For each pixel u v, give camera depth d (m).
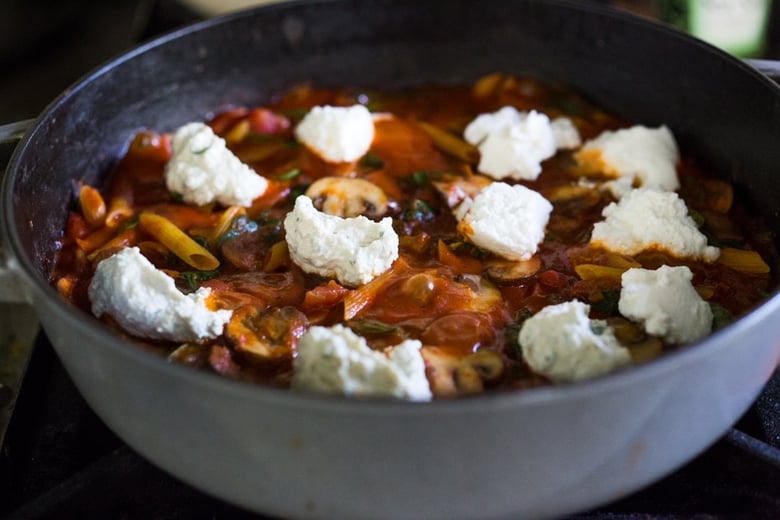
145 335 0.45
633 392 0.37
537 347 0.42
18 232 0.43
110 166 0.57
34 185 0.49
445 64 0.63
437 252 0.50
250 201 0.53
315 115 0.57
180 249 0.50
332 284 0.47
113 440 0.49
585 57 0.60
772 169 0.52
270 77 0.62
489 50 0.62
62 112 0.52
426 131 0.58
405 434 0.36
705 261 0.50
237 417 0.37
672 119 0.58
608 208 0.51
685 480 0.46
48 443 0.49
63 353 0.42
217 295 0.47
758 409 0.49
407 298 0.47
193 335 0.45
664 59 0.57
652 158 0.55
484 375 0.43
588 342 0.41
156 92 0.58
